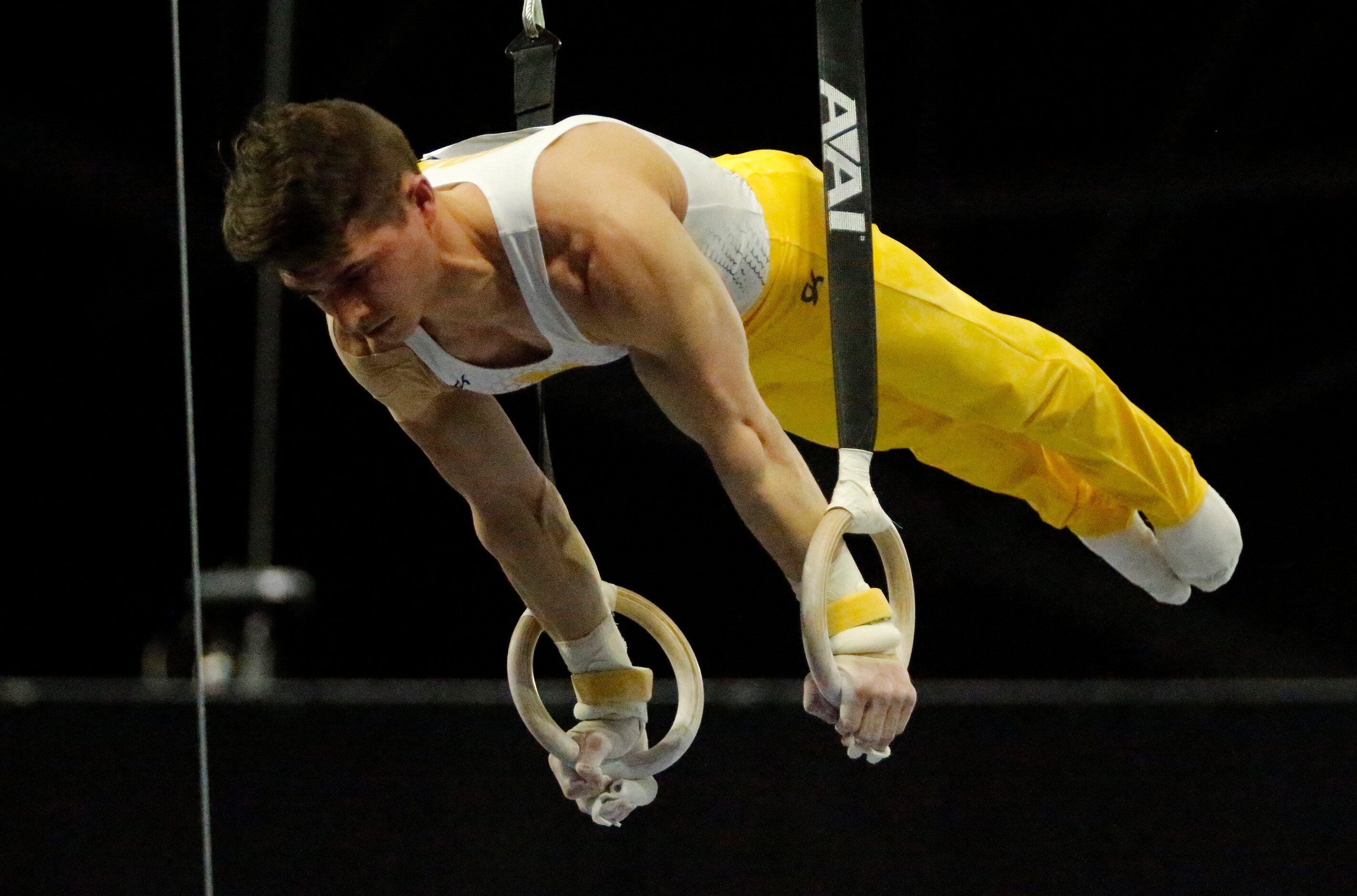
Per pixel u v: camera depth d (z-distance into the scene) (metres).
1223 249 14.07
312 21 13.37
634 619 6.44
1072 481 8.13
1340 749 10.95
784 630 14.95
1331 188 13.72
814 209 6.71
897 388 7.20
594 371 14.66
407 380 5.86
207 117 13.74
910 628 5.53
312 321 14.88
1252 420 14.48
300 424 15.01
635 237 5.09
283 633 14.85
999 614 15.02
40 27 13.40
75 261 14.13
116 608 14.36
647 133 5.99
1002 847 10.92
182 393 14.52
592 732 6.25
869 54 13.55
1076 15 13.32
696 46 13.23
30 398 14.31
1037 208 13.90
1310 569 14.74
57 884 10.58
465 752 11.07
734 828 10.98
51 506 14.38
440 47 13.38
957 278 14.14
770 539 5.30
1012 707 11.38
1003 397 7.18
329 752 11.09
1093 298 14.20
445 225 5.09
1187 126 13.64
